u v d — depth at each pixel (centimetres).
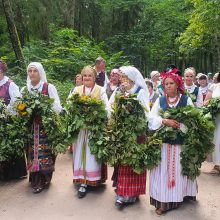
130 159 456
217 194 533
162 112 461
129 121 463
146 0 2612
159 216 459
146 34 2484
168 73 461
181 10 2684
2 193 534
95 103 500
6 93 556
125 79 483
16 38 1042
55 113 525
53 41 1394
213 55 2614
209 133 463
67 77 1171
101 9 2114
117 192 482
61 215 464
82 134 511
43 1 1387
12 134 517
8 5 1030
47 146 527
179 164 455
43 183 542
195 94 666
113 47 2306
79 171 518
